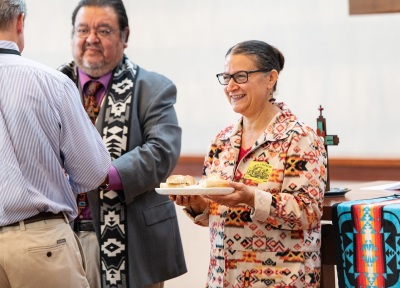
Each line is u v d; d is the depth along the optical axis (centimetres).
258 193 343
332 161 737
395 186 452
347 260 373
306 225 348
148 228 453
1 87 340
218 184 345
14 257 337
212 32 798
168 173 452
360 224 367
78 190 370
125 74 462
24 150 340
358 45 733
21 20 356
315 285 359
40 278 341
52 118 346
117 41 455
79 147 357
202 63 802
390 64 721
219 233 369
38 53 867
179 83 812
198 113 805
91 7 453
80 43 454
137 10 823
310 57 754
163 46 817
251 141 369
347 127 739
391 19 718
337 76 743
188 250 733
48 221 346
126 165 432
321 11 748
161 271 460
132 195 437
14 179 337
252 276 355
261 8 775
